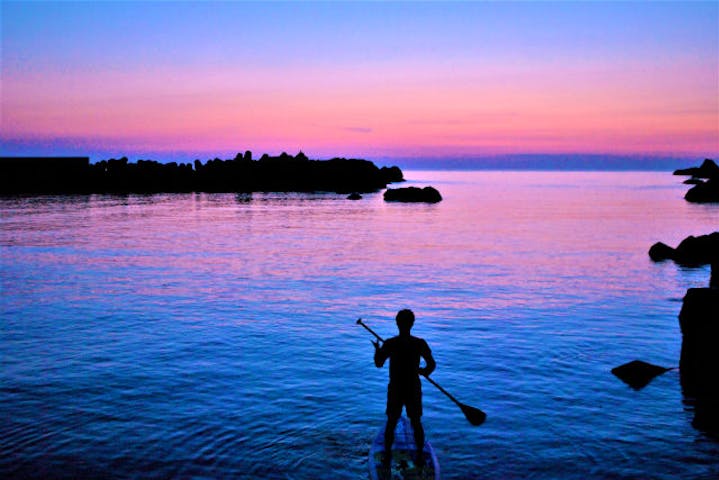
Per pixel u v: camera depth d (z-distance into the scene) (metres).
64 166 81.75
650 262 21.22
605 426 7.17
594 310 13.59
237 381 8.81
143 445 6.63
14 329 11.95
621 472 6.04
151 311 13.62
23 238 28.72
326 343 10.95
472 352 10.29
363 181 94.69
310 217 42.91
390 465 5.92
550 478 5.92
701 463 6.23
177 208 51.66
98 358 9.99
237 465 6.16
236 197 70.69
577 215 44.28
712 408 7.67
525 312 13.42
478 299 14.92
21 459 6.30
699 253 21.22
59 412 7.60
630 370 9.02
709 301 8.52
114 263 21.14
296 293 15.80
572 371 9.26
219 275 18.66
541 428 7.11
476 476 5.96
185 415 7.49
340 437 6.83
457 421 7.32
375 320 12.77
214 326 12.21
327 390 8.41
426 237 29.75
